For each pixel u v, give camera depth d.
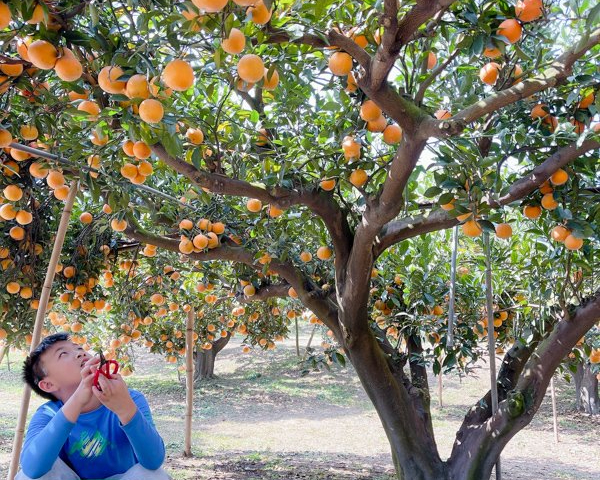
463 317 5.23
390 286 4.95
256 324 9.34
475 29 2.24
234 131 3.09
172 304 6.71
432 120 2.14
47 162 2.90
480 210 2.68
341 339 4.28
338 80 2.98
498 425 3.95
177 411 11.00
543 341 4.04
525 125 2.97
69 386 1.90
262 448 7.84
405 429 4.13
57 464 1.76
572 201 2.96
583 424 9.57
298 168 3.26
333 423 9.90
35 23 1.64
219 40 2.03
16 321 4.50
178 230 4.86
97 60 2.06
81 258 4.97
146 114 1.85
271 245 4.11
